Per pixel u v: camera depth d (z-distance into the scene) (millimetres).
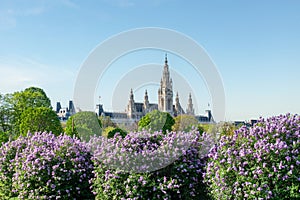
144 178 4922
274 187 4352
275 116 5383
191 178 5289
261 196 4254
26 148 6434
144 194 4895
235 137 5008
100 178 5223
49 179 5703
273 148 4406
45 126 17281
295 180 4305
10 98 22781
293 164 4414
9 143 7109
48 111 17688
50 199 5570
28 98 23281
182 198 5188
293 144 4582
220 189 4586
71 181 5758
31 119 17203
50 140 6527
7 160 6664
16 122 21781
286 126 4945
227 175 4562
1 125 22078
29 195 5629
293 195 4238
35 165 5719
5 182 6492
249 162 4488
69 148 6070
